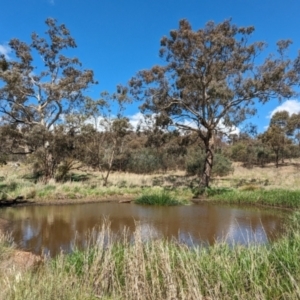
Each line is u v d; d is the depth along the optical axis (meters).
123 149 29.23
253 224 12.31
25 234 10.59
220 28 23.19
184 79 23.78
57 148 24.75
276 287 4.64
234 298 4.59
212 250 6.23
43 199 18.47
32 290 4.24
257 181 27.17
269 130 43.38
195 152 36.97
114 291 5.01
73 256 6.60
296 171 35.78
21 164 38.31
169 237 10.09
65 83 27.28
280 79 22.64
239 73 24.02
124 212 15.19
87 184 23.02
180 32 22.94
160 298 4.62
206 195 20.97
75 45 30.61
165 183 26.42
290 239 6.60
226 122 25.94
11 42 28.59
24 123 28.16
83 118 25.09
